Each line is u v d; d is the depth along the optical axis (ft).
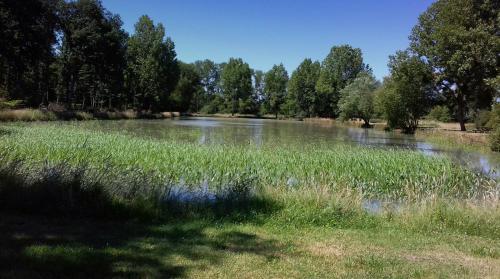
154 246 21.07
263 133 141.59
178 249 20.77
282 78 383.45
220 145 79.36
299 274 18.28
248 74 395.55
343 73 333.62
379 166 57.82
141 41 269.64
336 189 40.37
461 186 53.26
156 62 265.95
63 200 27.30
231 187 35.81
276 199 31.65
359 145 105.70
